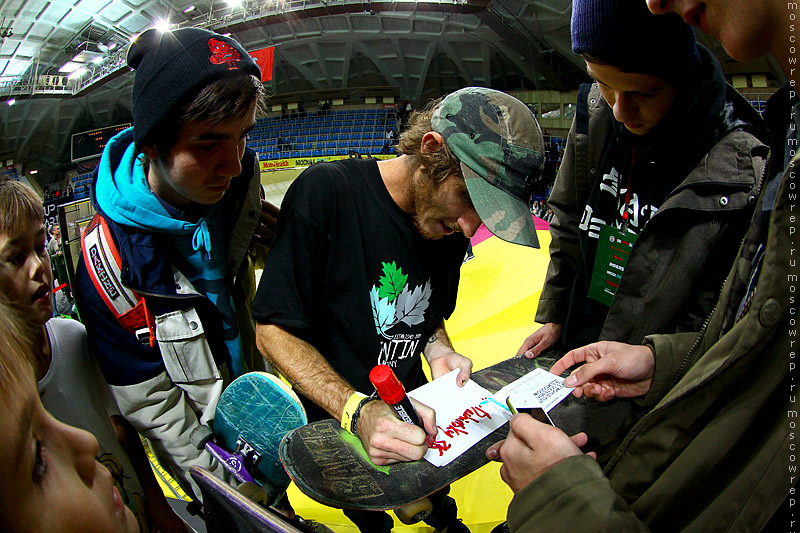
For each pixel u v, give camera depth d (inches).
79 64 608.7
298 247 41.7
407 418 34.6
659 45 34.9
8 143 653.3
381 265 44.4
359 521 53.4
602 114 51.4
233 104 35.8
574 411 39.3
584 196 55.9
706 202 40.9
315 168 43.2
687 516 24.1
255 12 502.0
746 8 19.4
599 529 22.5
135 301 43.3
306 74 601.9
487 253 132.8
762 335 21.2
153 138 36.9
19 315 16.0
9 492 13.2
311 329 45.2
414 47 517.7
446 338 53.9
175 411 46.6
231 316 50.7
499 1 386.0
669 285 44.3
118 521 18.1
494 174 37.7
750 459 21.9
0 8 444.8
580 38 37.4
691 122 40.9
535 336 60.6
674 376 36.9
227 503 25.5
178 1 518.3
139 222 42.0
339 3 458.6
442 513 52.7
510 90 507.2
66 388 38.9
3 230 30.7
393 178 43.3
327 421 38.2
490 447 34.4
